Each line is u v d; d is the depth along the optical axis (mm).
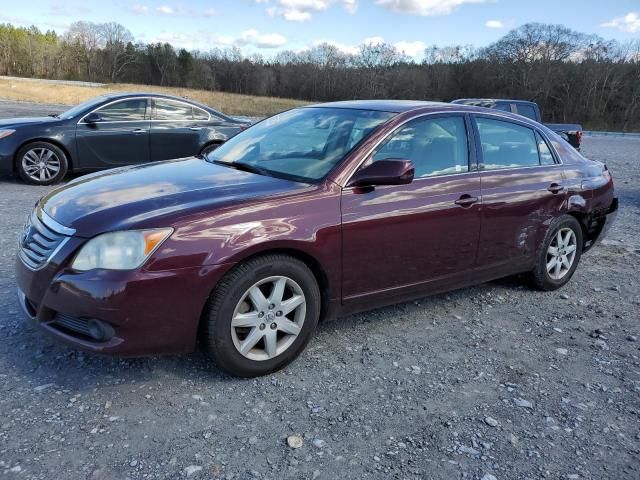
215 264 2871
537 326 4168
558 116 56469
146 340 2826
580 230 5000
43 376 3057
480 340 3863
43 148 8219
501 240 4273
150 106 8867
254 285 3041
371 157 3537
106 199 3121
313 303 3301
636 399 3191
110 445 2525
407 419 2863
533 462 2580
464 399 3088
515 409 3016
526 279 4895
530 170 4527
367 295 3580
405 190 3619
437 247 3842
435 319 4188
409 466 2504
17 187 8133
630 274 5570
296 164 3611
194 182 3379
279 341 3256
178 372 3184
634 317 4441
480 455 2607
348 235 3348
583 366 3564
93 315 2740
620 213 8680
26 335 3490
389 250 3572
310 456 2529
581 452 2676
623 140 27469
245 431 2686
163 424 2701
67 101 32656
